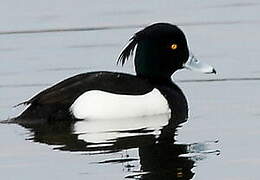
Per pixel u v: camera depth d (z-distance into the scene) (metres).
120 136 13.68
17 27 20.58
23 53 18.77
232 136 13.56
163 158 12.57
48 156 12.77
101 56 18.42
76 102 14.36
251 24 20.19
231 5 21.67
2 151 13.05
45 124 14.23
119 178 11.76
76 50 18.88
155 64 15.52
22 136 13.74
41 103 14.40
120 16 21.06
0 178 11.91
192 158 12.54
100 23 20.61
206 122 14.40
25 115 14.37
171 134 13.77
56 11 21.61
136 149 13.02
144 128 14.09
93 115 14.41
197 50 18.67
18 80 16.95
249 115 14.66
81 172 12.05
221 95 15.95
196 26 20.27
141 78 15.41
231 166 12.17
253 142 13.20
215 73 15.84
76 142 13.39
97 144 13.27
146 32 15.60
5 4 22.36
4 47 19.25
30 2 22.47
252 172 11.89
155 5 21.89
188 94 16.19
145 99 14.77
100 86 14.59
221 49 18.62
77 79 14.73
